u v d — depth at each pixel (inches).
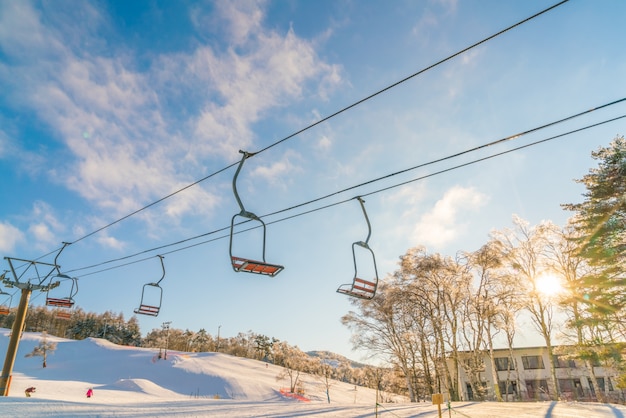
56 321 6058.1
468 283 1418.6
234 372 3299.7
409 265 1432.1
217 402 1006.4
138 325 6363.2
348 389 3366.1
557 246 1269.7
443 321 1368.1
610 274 940.6
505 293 1310.3
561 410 701.9
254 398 2637.8
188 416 615.2
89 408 680.4
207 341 6072.8
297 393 2763.3
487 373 1894.7
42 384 1930.4
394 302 1423.5
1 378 756.6
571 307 1059.3
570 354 1051.3
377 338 1514.5
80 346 4256.9
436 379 1531.7
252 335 5999.0
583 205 1037.8
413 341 1489.9
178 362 3358.8
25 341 4291.3
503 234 1370.6
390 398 1854.1
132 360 3457.2
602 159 1030.4
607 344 918.4
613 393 1510.8
